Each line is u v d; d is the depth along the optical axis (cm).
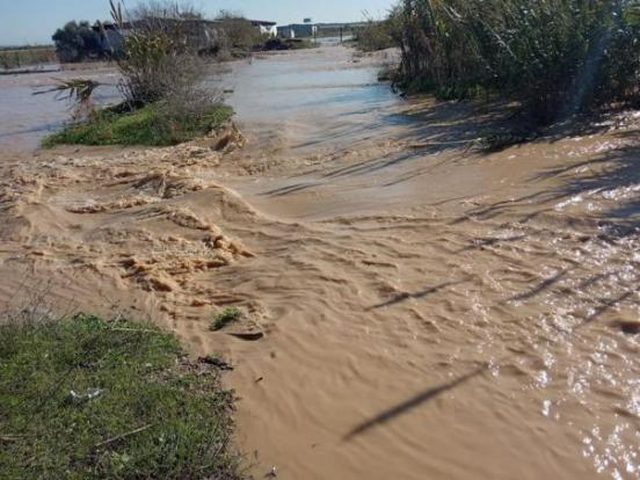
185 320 514
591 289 499
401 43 1888
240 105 1791
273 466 350
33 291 587
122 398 391
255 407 397
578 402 380
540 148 934
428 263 572
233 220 764
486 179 812
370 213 726
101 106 1973
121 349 450
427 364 428
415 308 497
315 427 379
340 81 2314
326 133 1272
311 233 683
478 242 605
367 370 428
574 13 1080
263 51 4872
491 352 433
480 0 1309
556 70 1099
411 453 355
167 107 1525
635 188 707
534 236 607
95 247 697
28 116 1947
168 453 347
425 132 1173
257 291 557
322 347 457
